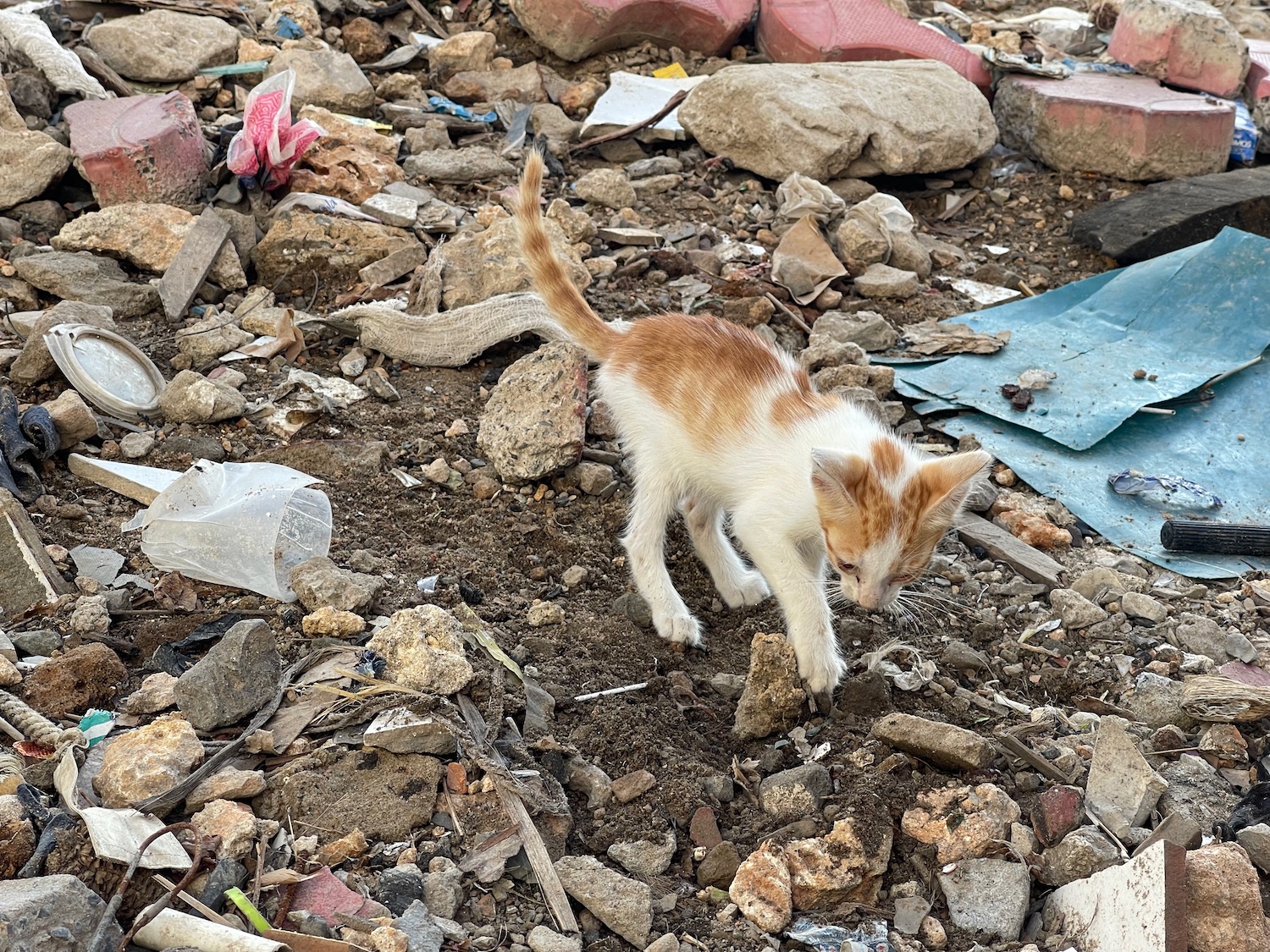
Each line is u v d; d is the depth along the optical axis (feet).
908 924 4.13
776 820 4.30
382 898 4.03
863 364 5.64
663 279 6.01
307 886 4.02
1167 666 4.74
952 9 8.68
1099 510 5.26
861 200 6.61
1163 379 5.60
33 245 5.74
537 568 4.90
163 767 4.13
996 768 4.41
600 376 4.90
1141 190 6.64
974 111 6.86
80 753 4.18
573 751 4.37
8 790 4.10
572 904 4.12
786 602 4.60
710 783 4.36
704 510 4.89
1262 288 5.81
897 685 4.63
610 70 7.44
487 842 4.16
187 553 4.68
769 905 4.12
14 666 4.34
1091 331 5.88
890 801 4.32
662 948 4.03
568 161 6.78
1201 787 4.41
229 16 7.20
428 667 4.35
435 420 5.32
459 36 7.27
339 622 4.50
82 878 3.98
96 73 6.58
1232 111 6.80
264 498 4.76
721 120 6.72
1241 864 4.05
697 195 6.55
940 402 5.58
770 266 6.11
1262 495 5.32
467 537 4.95
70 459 4.97
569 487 5.13
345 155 6.26
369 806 4.17
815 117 6.57
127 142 5.96
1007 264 6.44
